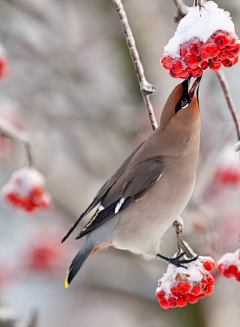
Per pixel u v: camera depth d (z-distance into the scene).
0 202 14.99
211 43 5.00
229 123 10.15
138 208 7.17
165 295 5.97
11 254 13.96
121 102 14.18
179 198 7.11
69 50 14.08
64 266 13.89
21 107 13.36
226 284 13.46
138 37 14.37
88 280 14.20
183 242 6.17
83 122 14.38
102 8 14.39
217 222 8.66
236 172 9.43
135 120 13.74
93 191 14.67
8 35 13.55
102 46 14.44
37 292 15.76
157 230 7.20
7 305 14.30
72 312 15.88
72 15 14.45
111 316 16.30
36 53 13.73
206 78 12.81
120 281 14.04
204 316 13.24
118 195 7.30
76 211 14.34
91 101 14.01
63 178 14.61
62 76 13.97
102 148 14.60
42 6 14.05
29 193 8.87
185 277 5.89
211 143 11.34
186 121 6.92
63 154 14.65
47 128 13.75
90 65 14.24
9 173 13.10
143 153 7.32
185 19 5.22
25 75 13.68
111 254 13.75
